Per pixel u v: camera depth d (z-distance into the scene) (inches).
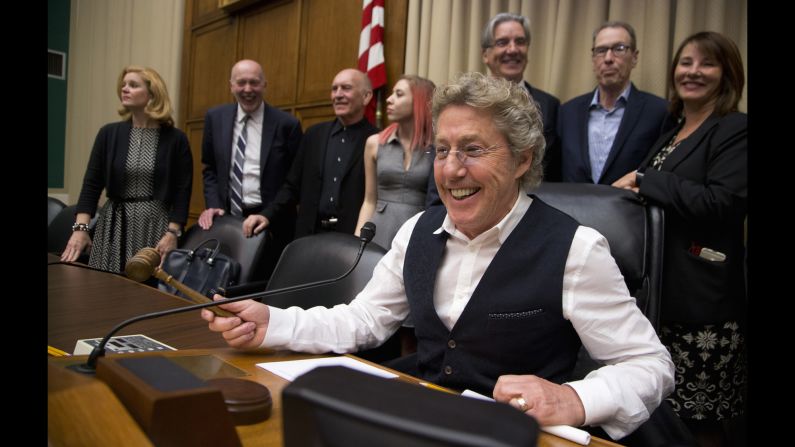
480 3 129.0
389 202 97.3
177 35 231.8
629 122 89.9
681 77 77.1
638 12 107.3
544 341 44.6
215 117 132.8
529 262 44.6
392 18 147.9
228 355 46.3
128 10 257.3
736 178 68.6
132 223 116.6
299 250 72.7
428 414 14.7
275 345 46.7
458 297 47.4
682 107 82.7
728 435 78.0
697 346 73.2
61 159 289.4
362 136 113.5
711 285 70.7
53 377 24.6
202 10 222.8
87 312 63.4
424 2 138.7
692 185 68.7
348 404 15.0
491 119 44.3
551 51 119.0
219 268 87.7
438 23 135.6
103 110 270.1
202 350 47.4
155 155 118.2
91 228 120.4
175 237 116.6
